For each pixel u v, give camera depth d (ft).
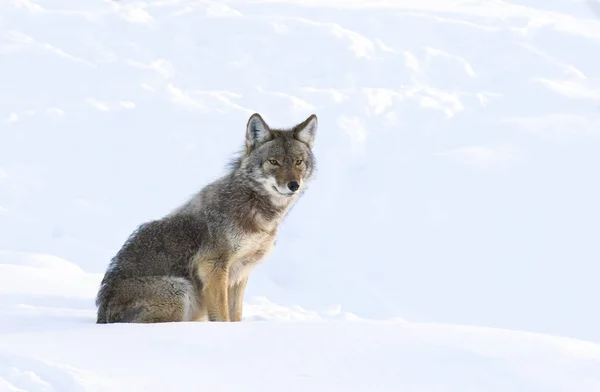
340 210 57.31
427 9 93.04
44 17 87.81
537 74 77.36
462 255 51.60
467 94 73.20
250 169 33.09
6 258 46.09
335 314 40.22
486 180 57.26
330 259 53.01
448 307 47.65
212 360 21.26
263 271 52.49
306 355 21.49
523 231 52.65
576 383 19.70
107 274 32.71
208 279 32.78
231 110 70.69
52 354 21.77
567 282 48.39
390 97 71.67
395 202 57.00
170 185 61.98
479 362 20.77
